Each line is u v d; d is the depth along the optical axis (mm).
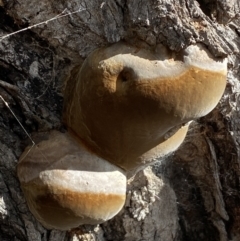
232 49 979
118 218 1060
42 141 925
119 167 918
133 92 849
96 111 872
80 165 900
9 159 951
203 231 1145
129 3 883
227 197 1104
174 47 854
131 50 869
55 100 953
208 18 912
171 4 863
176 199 1118
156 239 1096
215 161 1084
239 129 1063
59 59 951
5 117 951
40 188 901
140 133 871
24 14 924
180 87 845
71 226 924
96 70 869
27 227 971
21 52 941
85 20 924
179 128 901
